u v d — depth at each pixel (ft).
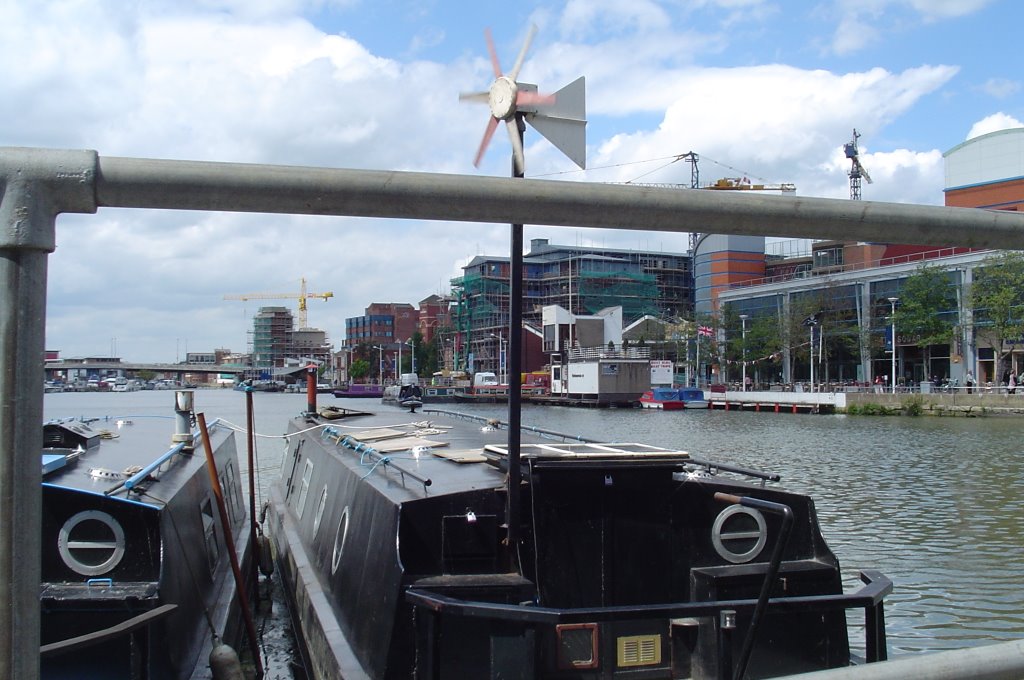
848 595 19.56
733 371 302.25
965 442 130.82
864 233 8.39
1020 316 185.78
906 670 8.87
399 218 7.63
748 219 8.01
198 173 7.16
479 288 446.60
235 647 37.76
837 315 238.27
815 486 88.58
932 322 203.51
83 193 7.03
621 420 204.85
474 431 42.70
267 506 57.88
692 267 476.95
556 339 338.75
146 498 25.90
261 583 50.78
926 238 8.52
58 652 20.06
